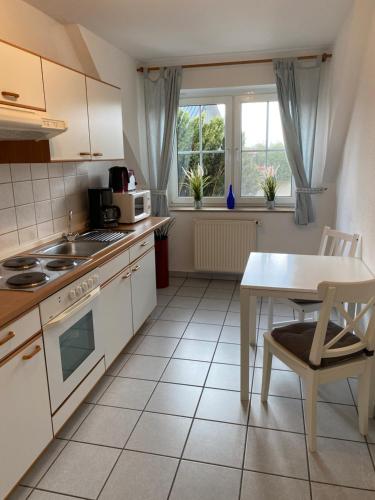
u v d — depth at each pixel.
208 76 3.92
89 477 1.78
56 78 2.19
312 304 2.65
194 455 1.89
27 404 1.65
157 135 4.09
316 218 4.04
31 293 1.70
